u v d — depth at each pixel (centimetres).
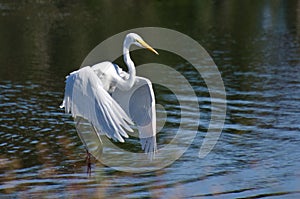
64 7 3841
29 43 2752
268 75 2084
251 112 1605
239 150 1300
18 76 2080
